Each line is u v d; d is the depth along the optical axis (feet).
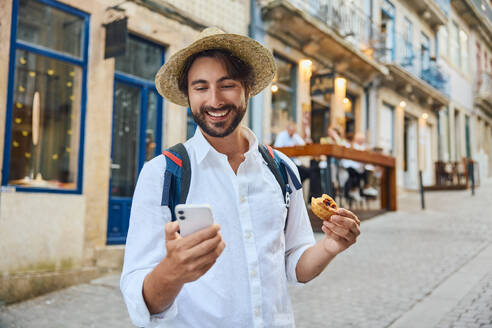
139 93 22.24
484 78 77.36
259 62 4.52
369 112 44.60
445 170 57.47
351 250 20.79
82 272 17.25
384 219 29.30
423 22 58.70
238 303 3.80
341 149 24.81
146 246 3.70
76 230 17.92
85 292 15.85
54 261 17.03
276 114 32.76
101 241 18.90
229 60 4.18
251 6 30.19
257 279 3.87
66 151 18.52
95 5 19.35
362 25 41.91
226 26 27.63
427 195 47.16
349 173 29.66
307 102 34.83
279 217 4.20
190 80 4.25
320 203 4.20
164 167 3.98
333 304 13.66
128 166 21.43
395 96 50.03
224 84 4.15
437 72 59.11
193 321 3.78
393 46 49.70
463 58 72.38
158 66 23.36
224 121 4.12
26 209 16.30
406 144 56.44
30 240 16.34
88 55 19.15
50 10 18.15
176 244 2.90
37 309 14.06
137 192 3.91
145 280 3.24
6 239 15.65
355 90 42.55
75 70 18.98
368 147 39.75
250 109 30.19
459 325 11.54
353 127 43.50
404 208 35.09
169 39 23.30
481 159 75.97
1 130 16.07
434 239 23.15
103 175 19.21
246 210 4.03
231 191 4.07
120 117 21.20
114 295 15.48
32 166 17.31
